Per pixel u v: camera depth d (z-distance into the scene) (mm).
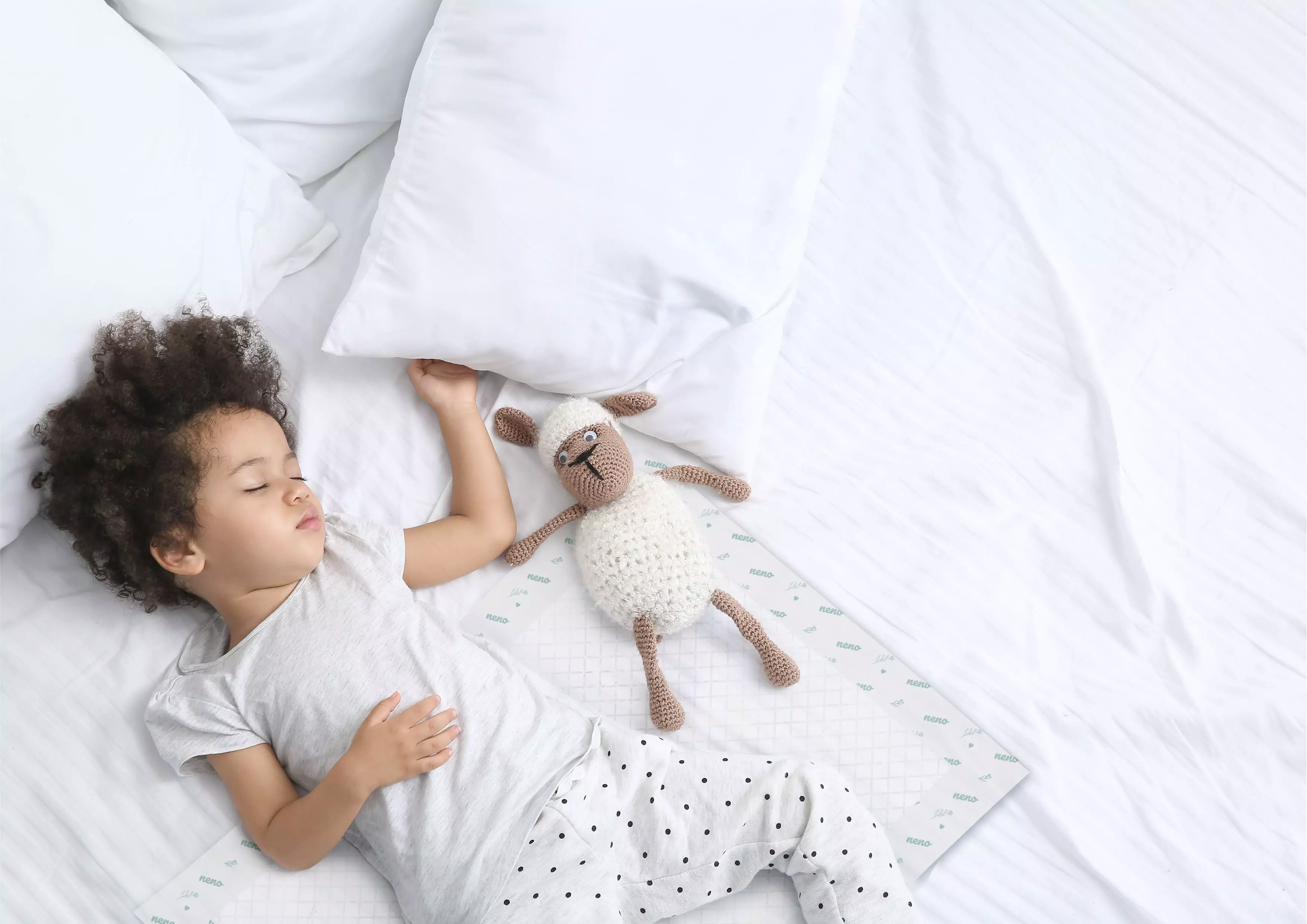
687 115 1145
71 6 1097
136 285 1119
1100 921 1128
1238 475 1255
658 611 1183
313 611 1157
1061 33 1380
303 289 1325
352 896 1158
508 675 1168
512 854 1076
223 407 1156
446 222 1123
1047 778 1162
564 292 1153
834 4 1194
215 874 1161
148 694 1202
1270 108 1353
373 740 1078
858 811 1115
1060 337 1310
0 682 1197
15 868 1159
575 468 1178
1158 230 1338
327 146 1305
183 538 1115
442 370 1271
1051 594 1232
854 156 1369
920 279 1338
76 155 1074
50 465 1136
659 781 1128
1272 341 1302
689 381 1250
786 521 1269
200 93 1196
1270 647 1196
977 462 1271
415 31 1217
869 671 1216
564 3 1099
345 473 1283
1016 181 1350
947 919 1141
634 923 1138
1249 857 1129
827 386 1313
